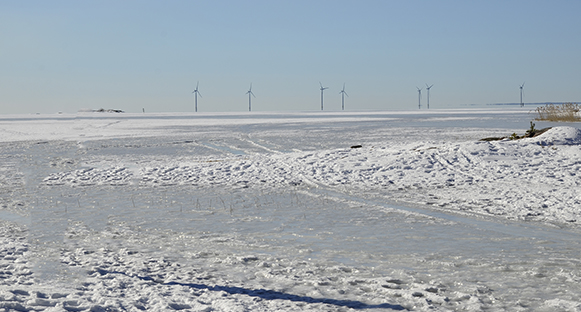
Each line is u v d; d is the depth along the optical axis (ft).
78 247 27.25
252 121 238.27
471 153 60.70
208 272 22.81
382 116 288.30
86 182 53.36
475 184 47.73
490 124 154.10
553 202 38.01
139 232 31.14
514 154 59.93
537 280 21.52
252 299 18.83
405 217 34.81
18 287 18.92
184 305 17.57
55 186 50.62
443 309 18.16
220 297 18.89
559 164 54.70
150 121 255.91
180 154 83.15
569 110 154.81
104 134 141.90
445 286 20.84
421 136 110.52
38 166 60.90
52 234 29.94
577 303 18.48
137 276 21.85
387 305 18.51
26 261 23.70
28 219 34.81
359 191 46.06
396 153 64.85
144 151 89.04
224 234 30.63
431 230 30.99
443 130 130.52
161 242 28.66
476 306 18.39
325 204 40.16
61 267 22.85
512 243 27.63
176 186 50.65
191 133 142.10
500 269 23.11
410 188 47.01
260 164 64.18
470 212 35.94
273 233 30.81
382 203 40.14
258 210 38.17
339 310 17.90
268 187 49.39
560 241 27.89
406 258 25.11
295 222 33.86
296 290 20.30
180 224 33.47
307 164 62.49
